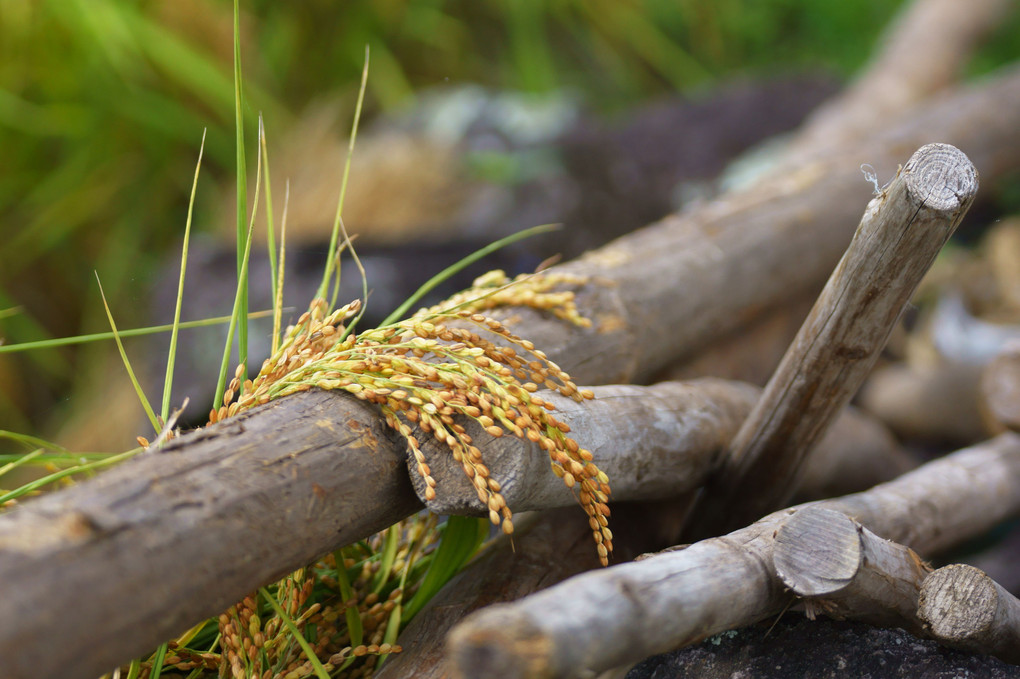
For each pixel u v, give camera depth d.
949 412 2.12
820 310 1.29
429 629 1.29
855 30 4.24
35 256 3.21
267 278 2.20
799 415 1.34
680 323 1.57
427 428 1.21
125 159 3.29
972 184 1.21
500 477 1.22
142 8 3.23
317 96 3.67
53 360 3.16
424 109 2.97
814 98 3.09
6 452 2.91
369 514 1.22
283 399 1.23
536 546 1.36
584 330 1.43
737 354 1.78
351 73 3.71
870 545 1.21
